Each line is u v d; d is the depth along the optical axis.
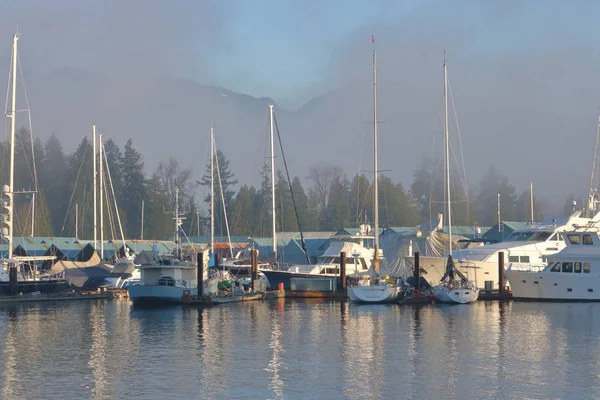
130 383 57.34
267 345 72.75
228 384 57.00
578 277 106.69
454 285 108.88
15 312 100.19
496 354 67.81
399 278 116.62
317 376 59.41
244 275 138.25
